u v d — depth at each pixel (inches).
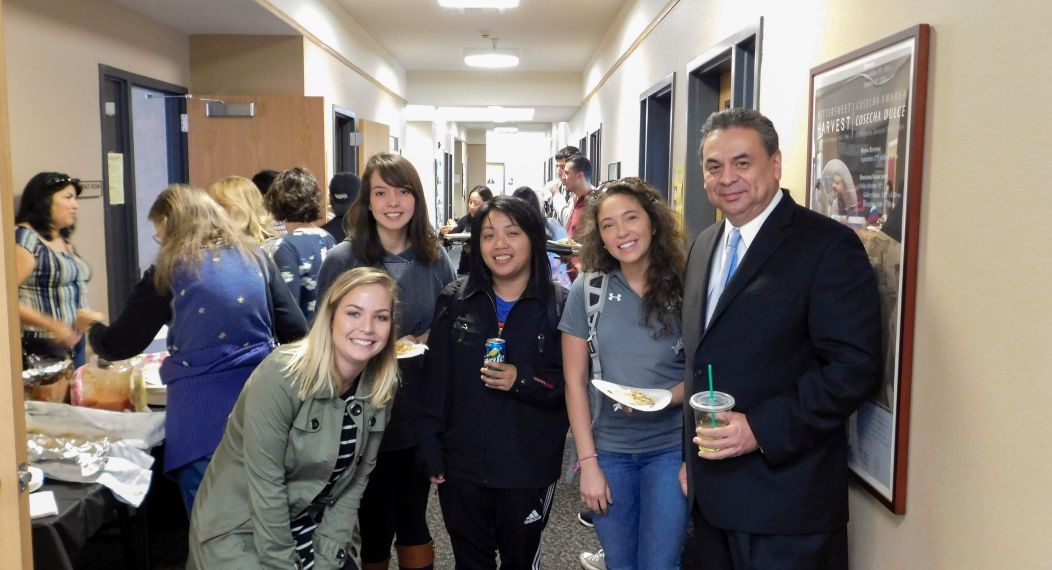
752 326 67.4
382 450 89.4
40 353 108.3
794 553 67.5
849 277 63.7
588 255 83.7
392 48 399.2
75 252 149.0
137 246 199.5
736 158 67.6
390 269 93.8
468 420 84.4
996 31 55.3
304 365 67.2
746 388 67.9
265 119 231.5
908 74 67.2
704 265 75.3
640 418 82.0
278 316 100.3
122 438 90.3
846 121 80.5
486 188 256.2
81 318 109.1
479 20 322.7
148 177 213.8
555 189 366.3
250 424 67.2
